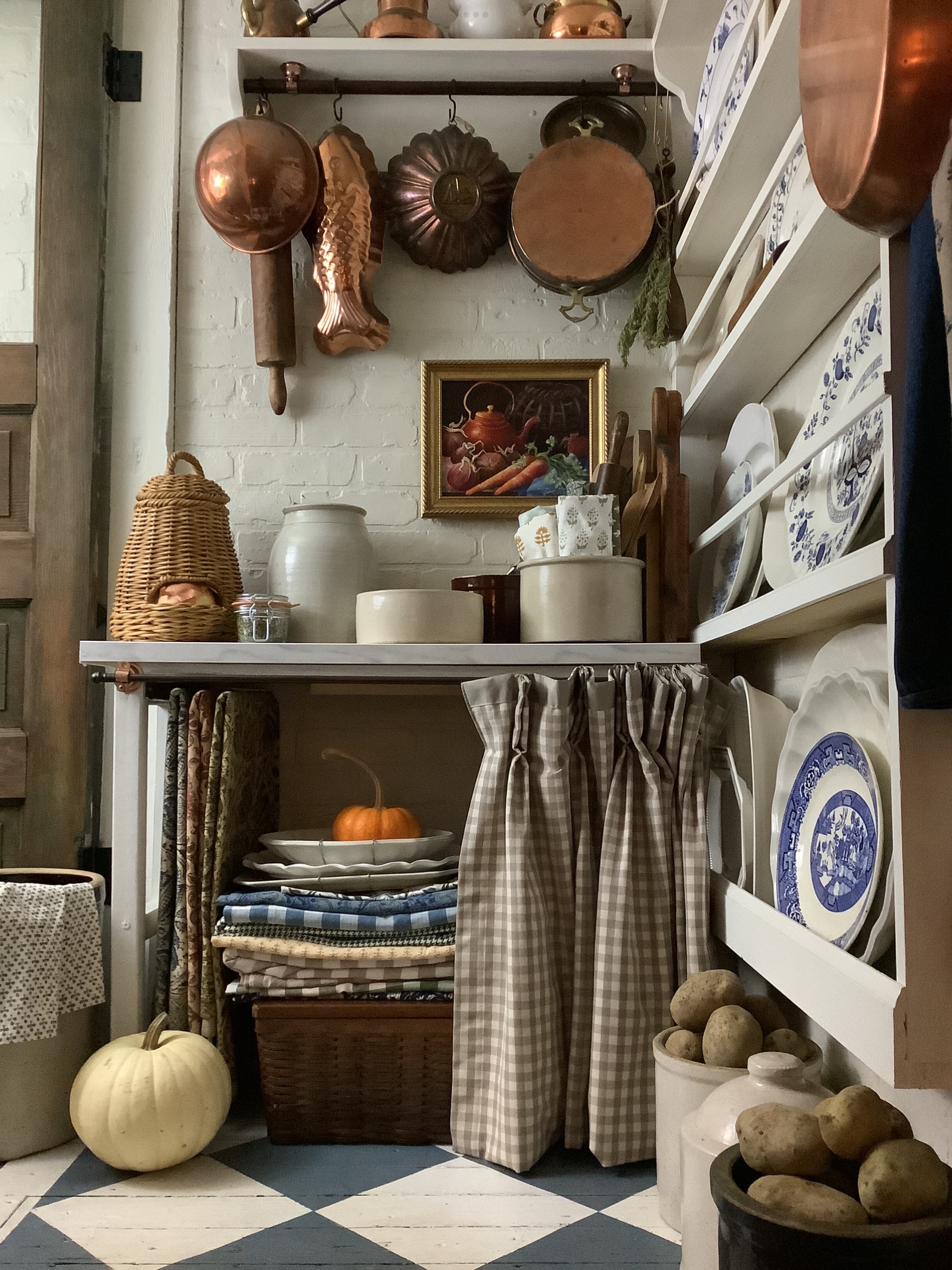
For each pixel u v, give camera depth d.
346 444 2.28
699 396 1.95
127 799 1.81
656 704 1.64
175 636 1.86
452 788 2.22
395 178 2.23
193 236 2.30
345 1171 1.56
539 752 1.64
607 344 2.30
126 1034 1.77
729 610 1.74
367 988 1.67
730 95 1.69
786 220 1.59
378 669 1.82
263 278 2.19
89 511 2.19
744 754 1.72
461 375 2.27
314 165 2.13
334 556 2.02
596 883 1.67
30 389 2.19
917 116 0.84
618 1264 1.27
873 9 0.87
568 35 2.19
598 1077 1.55
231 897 1.71
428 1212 1.42
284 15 2.20
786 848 1.39
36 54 2.29
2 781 2.12
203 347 2.28
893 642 1.00
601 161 2.15
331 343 2.23
